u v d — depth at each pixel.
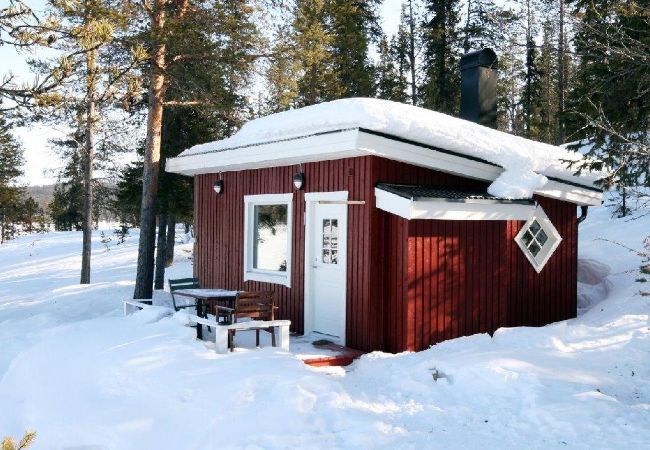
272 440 5.27
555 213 11.01
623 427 5.32
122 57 12.05
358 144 8.16
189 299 11.88
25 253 34.75
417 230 8.59
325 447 5.16
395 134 8.54
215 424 5.73
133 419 6.24
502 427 5.58
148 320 9.12
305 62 14.77
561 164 10.47
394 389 6.85
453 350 7.82
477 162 9.34
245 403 5.99
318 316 9.68
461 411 6.04
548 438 5.24
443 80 29.23
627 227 18.20
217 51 13.42
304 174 9.96
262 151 10.11
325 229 9.59
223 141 12.33
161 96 13.73
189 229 36.84
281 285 10.48
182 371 6.86
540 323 10.73
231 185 12.06
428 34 29.64
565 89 28.56
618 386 6.62
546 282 10.84
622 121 10.90
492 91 12.34
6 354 10.32
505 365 6.88
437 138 8.88
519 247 10.46
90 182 20.39
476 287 9.23
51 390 7.40
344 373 7.52
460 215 8.55
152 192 13.77
